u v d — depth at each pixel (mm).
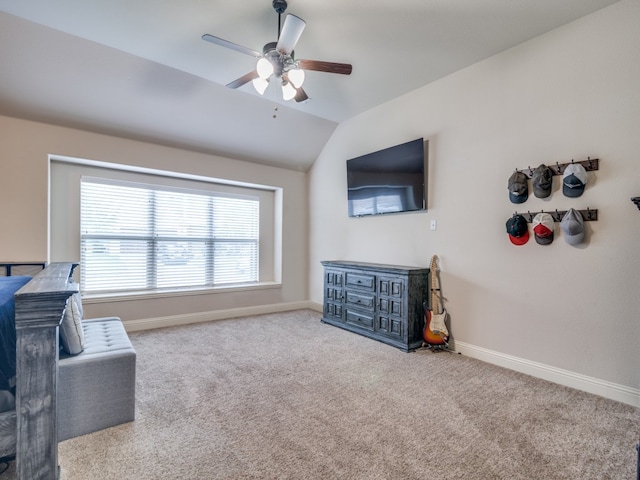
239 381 2453
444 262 3279
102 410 1806
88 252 3783
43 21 2459
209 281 4664
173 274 4367
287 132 4406
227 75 3248
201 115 3740
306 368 2715
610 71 2254
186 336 3604
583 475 1478
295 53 2830
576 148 2406
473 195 3045
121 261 3996
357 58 2930
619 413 2029
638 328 2141
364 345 3322
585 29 2361
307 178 5242
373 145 4078
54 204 3547
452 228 3213
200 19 2422
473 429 1837
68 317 1798
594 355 2318
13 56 2672
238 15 2373
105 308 3688
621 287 2211
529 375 2621
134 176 4023
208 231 4648
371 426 1860
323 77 3287
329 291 4152
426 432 1804
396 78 3309
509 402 2158
